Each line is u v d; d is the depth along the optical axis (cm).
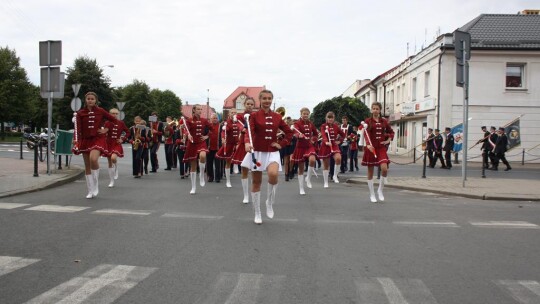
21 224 711
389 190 1281
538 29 2950
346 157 1900
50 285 446
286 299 417
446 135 2208
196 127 1195
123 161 2395
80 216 780
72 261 524
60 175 1363
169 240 624
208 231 684
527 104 2808
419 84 3272
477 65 2812
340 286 454
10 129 9069
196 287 445
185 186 1277
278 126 780
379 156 1034
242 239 638
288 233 680
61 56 1380
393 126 4141
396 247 608
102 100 6128
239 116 1154
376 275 490
